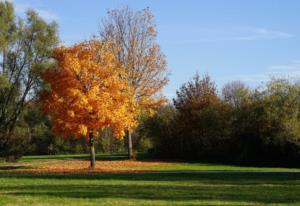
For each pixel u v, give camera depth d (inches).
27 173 1435.8
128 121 1605.6
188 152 2326.5
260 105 2086.6
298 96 2064.5
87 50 1599.4
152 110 2246.6
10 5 2070.6
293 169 1660.9
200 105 2309.3
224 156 2202.3
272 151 1994.3
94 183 1046.4
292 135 1935.3
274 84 2114.9
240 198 781.9
